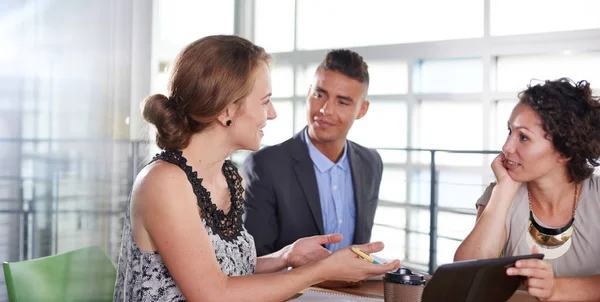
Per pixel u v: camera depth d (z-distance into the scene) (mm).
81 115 3912
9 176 3596
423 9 4430
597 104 1479
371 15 4656
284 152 2002
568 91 1480
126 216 1295
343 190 2047
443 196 4320
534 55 3994
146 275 1224
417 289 1223
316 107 1976
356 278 1293
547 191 1562
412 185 4480
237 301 1188
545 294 1250
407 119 4512
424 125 4445
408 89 4496
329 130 1963
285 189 1950
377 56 4625
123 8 4211
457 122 4305
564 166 1530
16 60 3604
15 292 1485
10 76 3588
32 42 3668
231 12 5258
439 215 4336
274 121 5145
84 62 3943
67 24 3834
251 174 1979
